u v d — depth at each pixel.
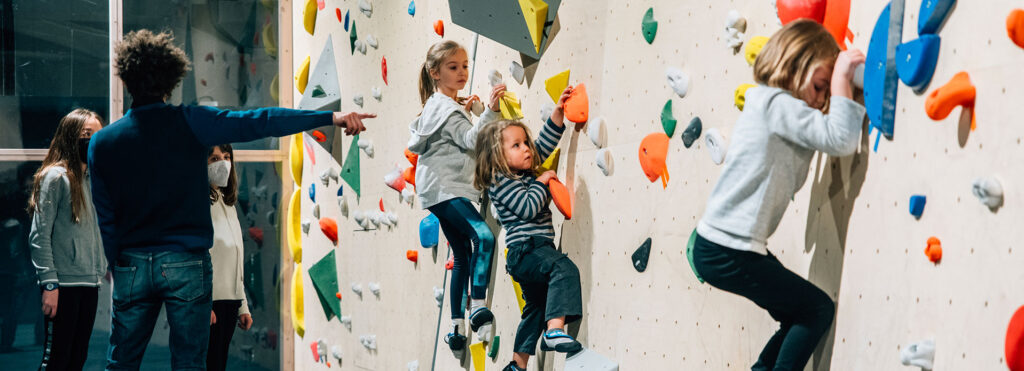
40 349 4.41
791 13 1.77
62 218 3.26
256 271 4.95
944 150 1.44
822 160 1.78
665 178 2.20
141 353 2.45
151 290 2.39
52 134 4.50
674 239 2.17
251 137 2.43
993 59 1.35
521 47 2.80
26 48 4.48
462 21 2.94
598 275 2.52
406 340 3.63
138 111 2.40
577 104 2.56
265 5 4.94
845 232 1.70
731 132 1.96
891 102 1.55
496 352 2.99
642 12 2.32
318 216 4.62
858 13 1.68
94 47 4.59
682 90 2.13
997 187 1.32
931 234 1.46
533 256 2.48
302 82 4.69
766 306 1.71
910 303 1.51
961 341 1.39
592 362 2.49
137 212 2.38
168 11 4.75
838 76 1.56
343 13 4.21
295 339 5.00
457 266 2.97
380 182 3.84
